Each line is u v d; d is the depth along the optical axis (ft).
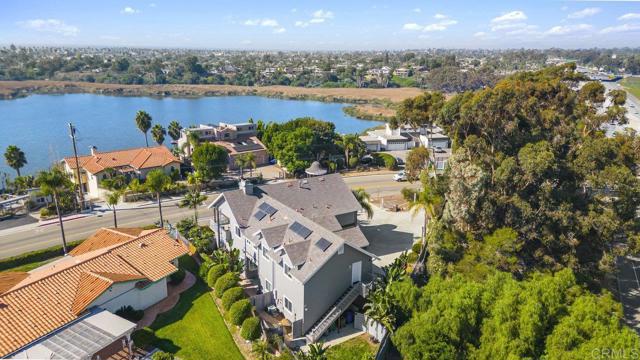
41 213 198.39
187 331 114.93
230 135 317.63
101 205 215.72
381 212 203.92
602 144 139.74
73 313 106.52
